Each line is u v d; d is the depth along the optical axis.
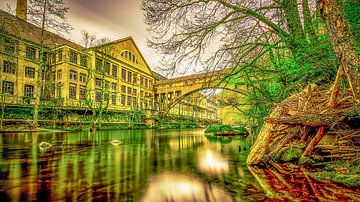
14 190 3.41
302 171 4.35
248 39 7.47
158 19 7.50
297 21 6.66
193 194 3.26
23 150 8.12
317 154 4.95
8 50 29.45
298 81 5.70
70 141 12.05
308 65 5.04
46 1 22.23
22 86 32.44
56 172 4.67
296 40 5.77
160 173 4.58
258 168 4.83
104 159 6.39
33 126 20.62
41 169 4.95
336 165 4.21
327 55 5.02
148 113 43.78
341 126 4.70
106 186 3.65
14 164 5.52
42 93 34.69
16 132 17.48
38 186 3.62
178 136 17.69
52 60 37.12
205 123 54.75
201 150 8.54
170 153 7.68
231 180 3.94
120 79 48.94
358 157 4.03
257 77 7.41
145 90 59.34
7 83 30.53
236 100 9.06
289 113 5.22
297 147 5.44
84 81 39.53
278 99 6.71
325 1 3.27
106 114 34.16
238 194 3.20
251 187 3.50
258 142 5.38
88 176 4.32
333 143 4.62
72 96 36.78
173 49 7.57
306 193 3.10
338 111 4.30
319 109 4.77
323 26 5.79
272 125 5.24
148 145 10.62
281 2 6.91
